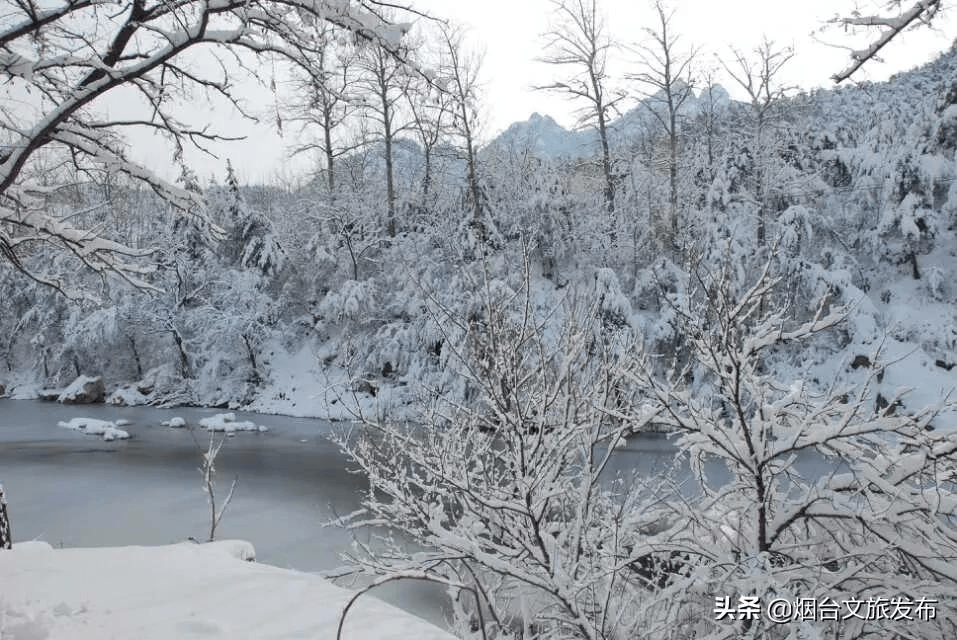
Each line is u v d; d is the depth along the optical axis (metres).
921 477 4.45
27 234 7.15
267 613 3.68
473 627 5.39
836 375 4.54
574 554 4.47
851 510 4.20
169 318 30.31
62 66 6.09
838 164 25.22
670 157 27.23
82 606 3.71
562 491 4.22
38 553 4.96
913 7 4.86
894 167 22.00
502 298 4.84
